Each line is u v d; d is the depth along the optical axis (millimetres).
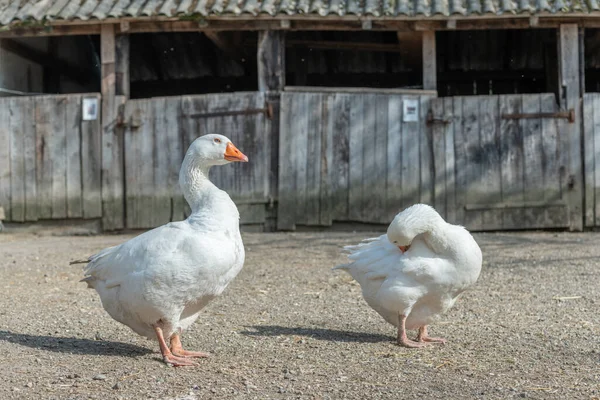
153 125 13305
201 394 4430
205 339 5906
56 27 13047
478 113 12922
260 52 13047
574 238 11922
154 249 4965
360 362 5180
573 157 12820
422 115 12961
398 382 4680
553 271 8938
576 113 12805
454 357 5301
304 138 13109
